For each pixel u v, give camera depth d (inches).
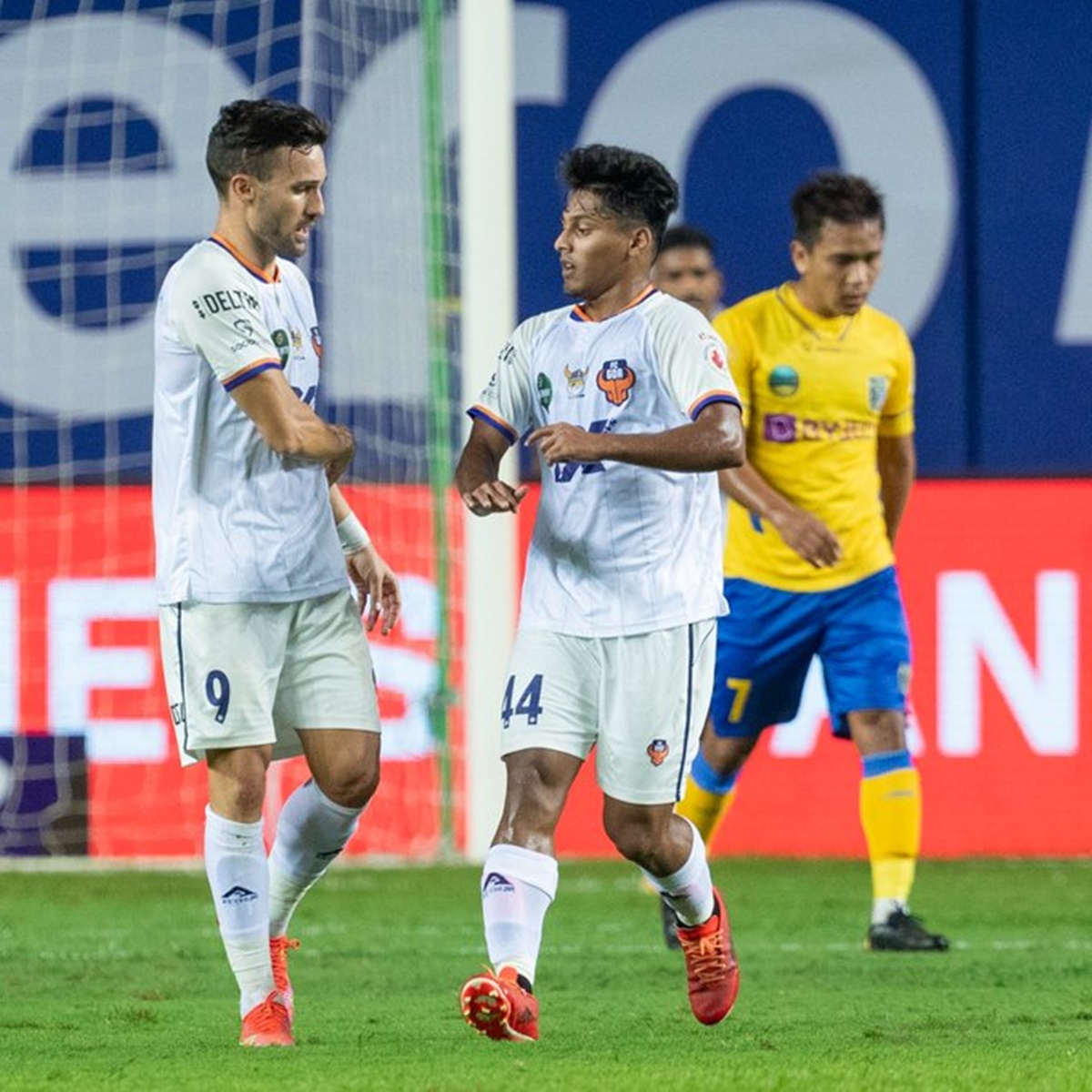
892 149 1659.7
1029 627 1524.4
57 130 1696.6
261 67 1686.8
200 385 658.8
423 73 1587.1
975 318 1651.1
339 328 1636.3
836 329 1008.2
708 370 644.7
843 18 1660.9
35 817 1502.2
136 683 1505.9
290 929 1122.7
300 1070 590.6
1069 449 1644.9
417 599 1528.1
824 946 1028.5
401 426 1620.3
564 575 661.9
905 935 999.0
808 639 1008.2
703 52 1664.6
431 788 1524.4
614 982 881.5
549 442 626.8
